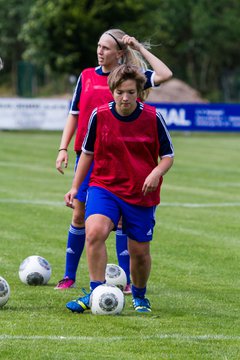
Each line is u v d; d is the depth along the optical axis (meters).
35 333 14.92
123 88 15.97
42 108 76.31
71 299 18.20
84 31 88.94
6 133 74.88
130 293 19.39
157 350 13.98
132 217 16.56
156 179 16.22
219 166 52.75
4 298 17.02
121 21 89.88
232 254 24.58
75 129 19.59
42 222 29.48
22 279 19.92
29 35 92.31
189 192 39.19
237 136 79.06
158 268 22.47
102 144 16.41
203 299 18.72
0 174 44.56
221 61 133.62
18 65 111.19
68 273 19.69
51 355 13.48
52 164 50.66
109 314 16.52
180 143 70.00
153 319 16.36
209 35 128.12
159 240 26.56
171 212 32.69
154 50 103.12
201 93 132.38
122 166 16.44
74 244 19.59
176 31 129.75
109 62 18.41
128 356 13.56
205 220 30.86
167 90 93.62
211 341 14.70
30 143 65.00
